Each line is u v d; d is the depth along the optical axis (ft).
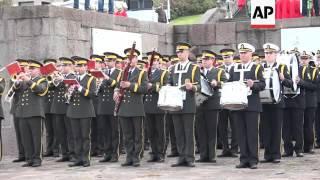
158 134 43.86
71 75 42.45
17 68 42.04
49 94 48.52
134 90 39.68
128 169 39.06
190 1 131.54
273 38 61.72
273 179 33.40
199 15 126.31
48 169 40.37
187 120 39.04
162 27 64.80
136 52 40.81
